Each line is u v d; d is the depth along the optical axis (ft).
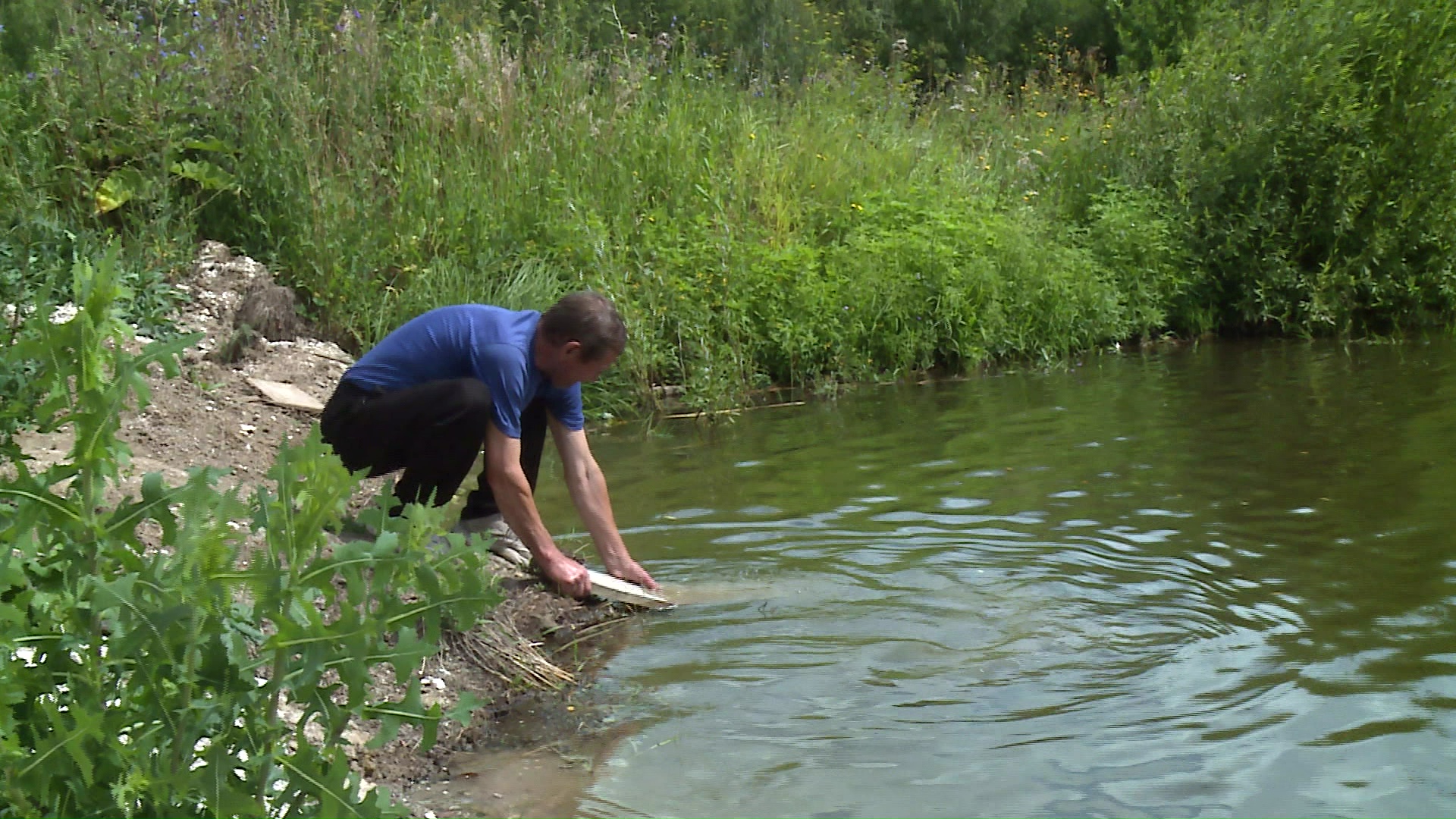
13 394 14.58
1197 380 28.60
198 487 7.15
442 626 13.88
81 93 26.76
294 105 27.86
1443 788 10.31
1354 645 13.15
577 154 31.53
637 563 16.83
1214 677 12.62
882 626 14.43
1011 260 33.30
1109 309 33.58
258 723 7.07
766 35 50.21
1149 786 10.57
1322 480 19.29
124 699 7.06
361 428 15.15
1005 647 13.70
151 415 19.29
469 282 27.27
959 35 68.08
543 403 15.90
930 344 31.27
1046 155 40.40
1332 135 36.37
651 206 31.89
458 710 7.36
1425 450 20.74
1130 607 14.61
